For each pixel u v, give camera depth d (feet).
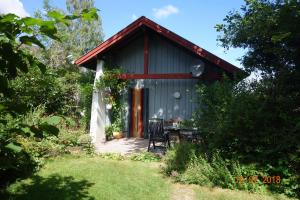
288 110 21.36
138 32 40.63
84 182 20.20
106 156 28.86
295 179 18.81
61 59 70.28
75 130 32.32
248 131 21.26
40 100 36.58
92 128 38.70
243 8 35.22
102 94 40.78
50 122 5.49
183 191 19.31
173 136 33.37
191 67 37.70
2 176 19.51
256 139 20.63
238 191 19.40
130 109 43.16
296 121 20.29
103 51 39.04
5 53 5.30
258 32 31.50
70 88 43.83
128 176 22.11
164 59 41.39
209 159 22.38
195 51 35.24
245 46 36.42
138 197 17.93
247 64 36.99
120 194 18.29
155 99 42.29
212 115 24.23
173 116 41.29
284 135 20.15
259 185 19.69
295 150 19.60
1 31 4.92
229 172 20.16
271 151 19.95
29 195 17.37
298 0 22.82
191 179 20.80
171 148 25.88
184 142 25.52
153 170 24.00
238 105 21.88
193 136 29.71
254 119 21.06
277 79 23.97
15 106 5.35
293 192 18.69
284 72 24.80
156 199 17.74
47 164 24.21
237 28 35.47
